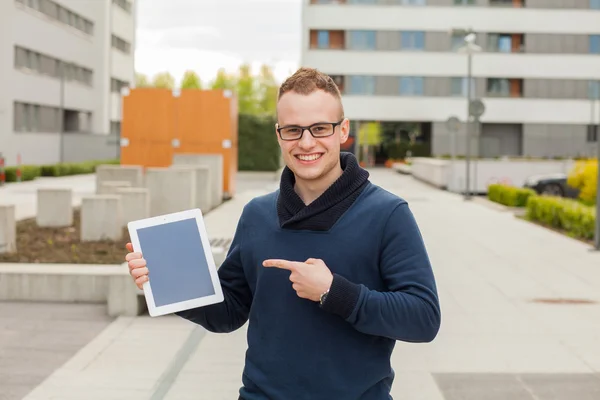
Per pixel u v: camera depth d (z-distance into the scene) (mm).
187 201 14422
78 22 48406
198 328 6758
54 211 11875
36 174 30828
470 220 16797
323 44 55625
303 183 2289
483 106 23125
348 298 2010
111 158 47000
